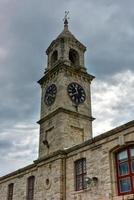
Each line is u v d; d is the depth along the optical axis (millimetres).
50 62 39125
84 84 36969
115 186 22016
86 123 34031
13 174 36750
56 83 35500
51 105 34812
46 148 32531
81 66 38000
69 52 39094
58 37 39500
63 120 32031
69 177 26797
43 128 34500
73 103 34219
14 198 34719
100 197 22688
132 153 21828
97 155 24359
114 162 22906
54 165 28391
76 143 31781
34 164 32500
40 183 29719
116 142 22875
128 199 20641
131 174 21312
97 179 23484
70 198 25766
